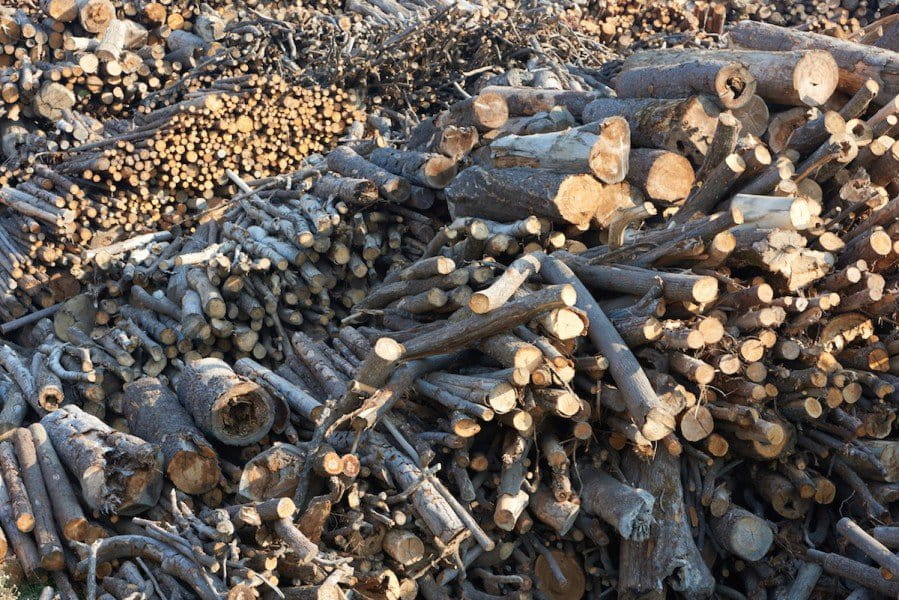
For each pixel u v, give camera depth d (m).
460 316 8.27
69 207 11.65
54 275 11.41
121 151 11.91
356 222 10.51
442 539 7.05
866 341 8.27
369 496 7.41
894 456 7.65
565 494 7.50
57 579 7.27
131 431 8.89
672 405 7.21
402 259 10.72
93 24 13.58
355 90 13.91
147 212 12.27
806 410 7.58
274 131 13.02
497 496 7.66
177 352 10.18
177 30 14.55
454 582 7.60
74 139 12.83
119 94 13.43
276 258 10.31
